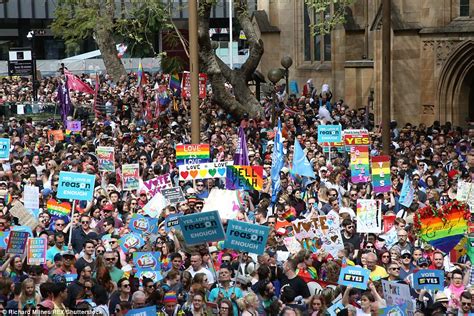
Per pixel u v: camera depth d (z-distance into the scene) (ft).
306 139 118.73
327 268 62.28
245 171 89.30
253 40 154.30
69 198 78.28
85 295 59.82
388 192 88.43
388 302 57.52
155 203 82.64
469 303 55.83
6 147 102.63
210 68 151.12
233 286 59.67
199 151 98.32
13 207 73.97
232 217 76.89
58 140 131.23
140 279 65.41
